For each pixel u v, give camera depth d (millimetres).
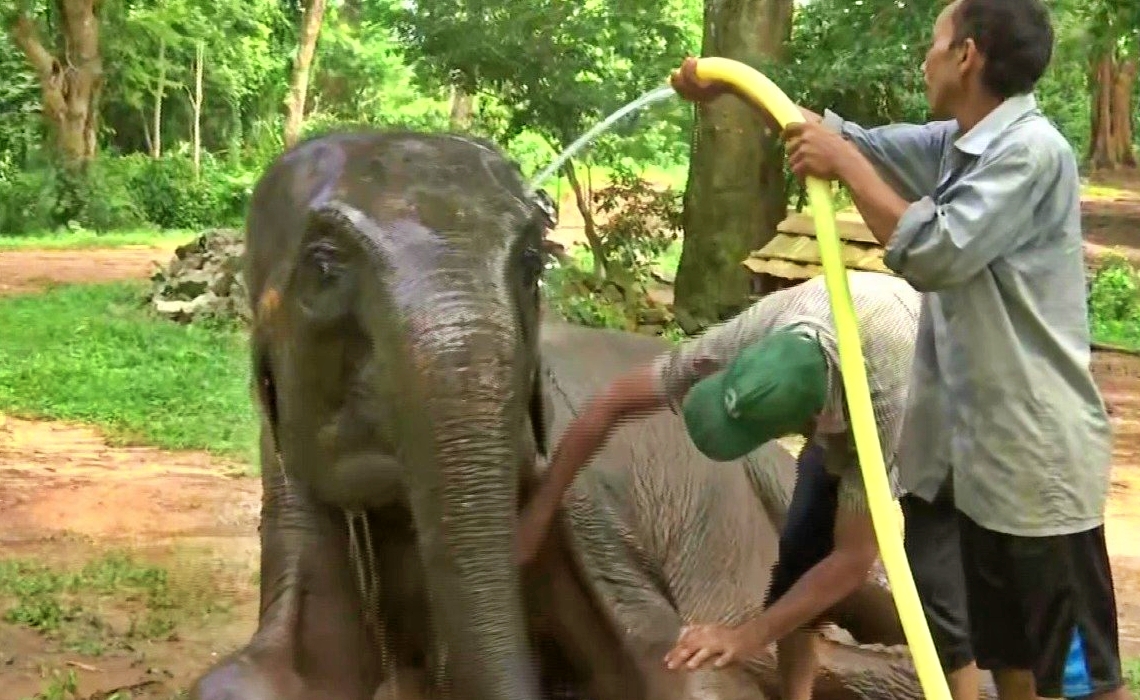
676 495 4910
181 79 41094
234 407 11703
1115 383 15031
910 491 3795
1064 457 3506
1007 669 3789
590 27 17172
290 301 3316
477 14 17094
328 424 3336
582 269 18047
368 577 3902
